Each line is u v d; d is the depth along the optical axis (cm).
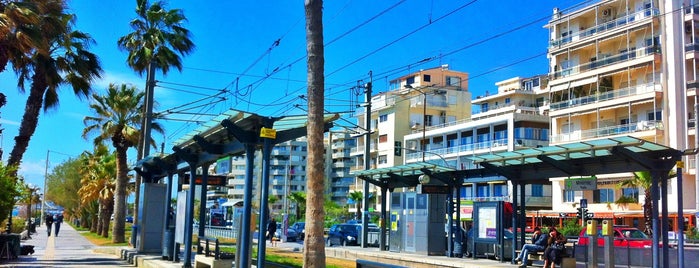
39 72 2308
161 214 2297
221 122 1316
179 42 3288
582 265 1806
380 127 8475
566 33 5809
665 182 1447
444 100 8450
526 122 6500
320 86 1133
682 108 4706
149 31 3178
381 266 1086
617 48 5275
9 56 2014
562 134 5616
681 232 1541
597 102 5234
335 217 8944
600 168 1627
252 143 1326
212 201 7550
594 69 5319
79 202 7056
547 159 1673
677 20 4806
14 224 3900
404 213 2480
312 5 1143
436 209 2348
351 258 2584
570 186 2058
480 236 2147
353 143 11200
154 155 1975
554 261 1698
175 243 1847
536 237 1936
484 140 6881
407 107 8244
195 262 1625
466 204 5044
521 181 1977
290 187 12275
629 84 5003
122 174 3525
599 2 5366
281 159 12338
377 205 8425
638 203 4903
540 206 6475
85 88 2522
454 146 7250
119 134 3559
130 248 2528
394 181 2536
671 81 4762
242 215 1316
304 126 1318
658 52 4841
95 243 3662
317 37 1140
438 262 2078
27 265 1997
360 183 8969
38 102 2311
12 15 1920
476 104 8694
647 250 1739
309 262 1081
